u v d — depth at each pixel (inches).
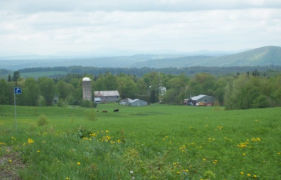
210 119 1401.3
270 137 783.1
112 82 7263.8
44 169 423.5
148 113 3806.6
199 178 427.2
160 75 7588.6
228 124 1091.9
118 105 5831.7
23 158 470.9
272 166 506.9
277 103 3080.7
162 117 1849.2
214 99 5447.8
